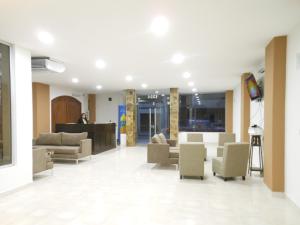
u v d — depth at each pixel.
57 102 10.51
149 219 3.15
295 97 3.61
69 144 7.49
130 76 7.81
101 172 5.82
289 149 3.82
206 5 2.86
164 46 4.50
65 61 5.73
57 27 3.57
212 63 5.87
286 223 3.05
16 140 4.32
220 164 5.15
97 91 12.52
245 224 3.02
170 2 2.79
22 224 3.01
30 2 2.78
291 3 2.81
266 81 4.46
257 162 6.02
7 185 4.12
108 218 3.18
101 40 4.16
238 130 9.67
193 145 5.11
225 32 3.77
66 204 3.68
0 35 3.90
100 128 9.11
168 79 8.36
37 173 5.34
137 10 3.00
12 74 4.31
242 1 2.76
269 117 4.25
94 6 2.89
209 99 12.72
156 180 5.08
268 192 4.24
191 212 3.38
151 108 13.04
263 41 4.22
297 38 3.52
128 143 11.18
